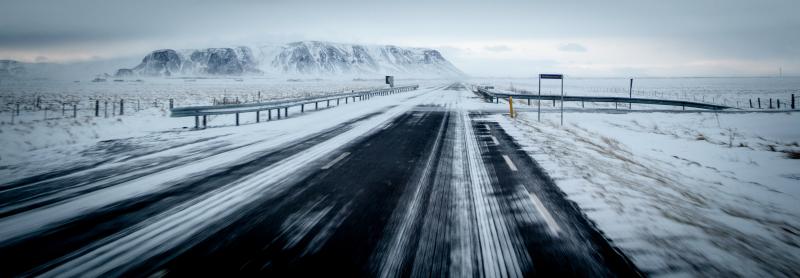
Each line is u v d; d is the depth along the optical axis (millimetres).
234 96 41594
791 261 3496
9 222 4297
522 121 17000
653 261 3387
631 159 9609
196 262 3318
